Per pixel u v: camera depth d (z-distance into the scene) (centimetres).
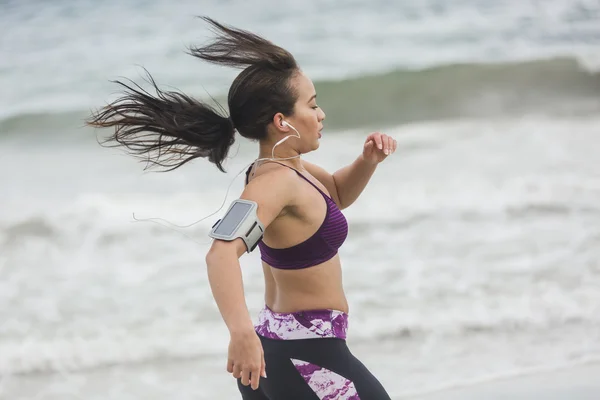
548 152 4059
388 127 5128
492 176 3634
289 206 1069
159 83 5491
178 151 1181
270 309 1146
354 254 2730
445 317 2256
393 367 1989
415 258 2684
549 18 7350
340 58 6134
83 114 4800
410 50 6384
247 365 929
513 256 2689
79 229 3058
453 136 4556
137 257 2805
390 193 3400
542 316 2261
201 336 2202
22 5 7406
